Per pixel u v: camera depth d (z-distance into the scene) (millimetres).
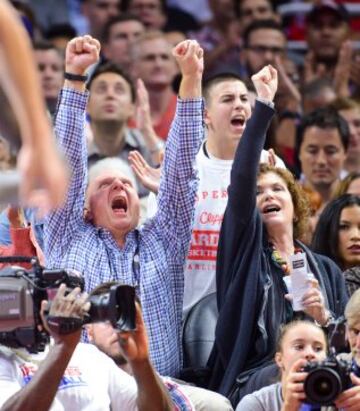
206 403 13484
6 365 11781
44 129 5766
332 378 11055
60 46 26359
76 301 10594
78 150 14547
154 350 14516
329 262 15594
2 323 10961
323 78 25750
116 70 21641
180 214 15039
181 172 14984
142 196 19203
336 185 20484
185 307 15883
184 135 14977
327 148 21125
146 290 14633
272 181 15359
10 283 10930
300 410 12039
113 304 10633
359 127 23250
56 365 10758
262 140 14508
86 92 14609
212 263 15961
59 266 14547
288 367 12891
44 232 14867
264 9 27594
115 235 14875
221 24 27594
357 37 28109
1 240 15375
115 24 25781
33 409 10797
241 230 14508
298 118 23766
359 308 12469
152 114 24297
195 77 14977
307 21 26781
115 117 21375
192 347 14984
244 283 14477
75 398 11977
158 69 24297
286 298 14633
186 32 27641
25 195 5922
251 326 14359
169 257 14938
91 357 12391
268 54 25547
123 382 12383
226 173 16328
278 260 15016
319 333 12930
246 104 16547
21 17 25141
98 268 14562
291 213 15336
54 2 27406
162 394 11531
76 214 14742
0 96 5848
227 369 14367
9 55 5672
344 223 16859
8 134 5941
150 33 24609
